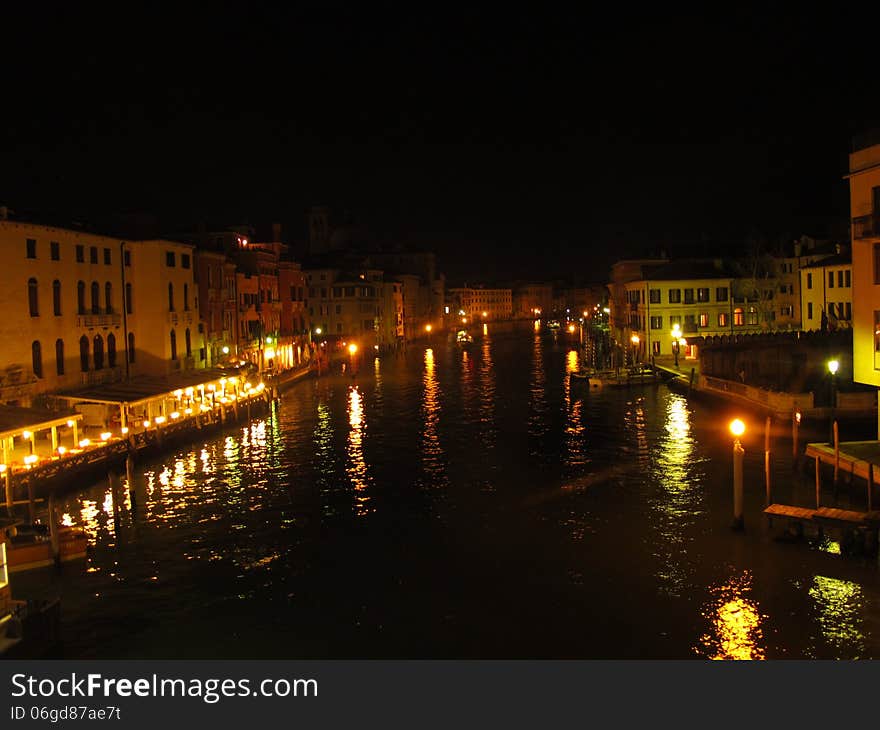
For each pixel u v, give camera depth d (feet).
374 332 386.73
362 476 114.11
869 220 95.76
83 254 146.41
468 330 649.20
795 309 254.06
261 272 249.55
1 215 121.90
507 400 197.98
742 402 152.76
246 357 231.71
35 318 130.41
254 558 79.51
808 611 62.90
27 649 56.29
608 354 281.54
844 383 158.40
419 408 186.39
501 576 72.49
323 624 63.41
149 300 169.17
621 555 76.79
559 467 116.26
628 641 58.80
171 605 68.08
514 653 57.41
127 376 161.27
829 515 76.79
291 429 158.51
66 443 119.24
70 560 79.00
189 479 113.70
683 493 98.37
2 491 90.43
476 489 104.47
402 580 72.38
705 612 63.31
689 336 252.21
